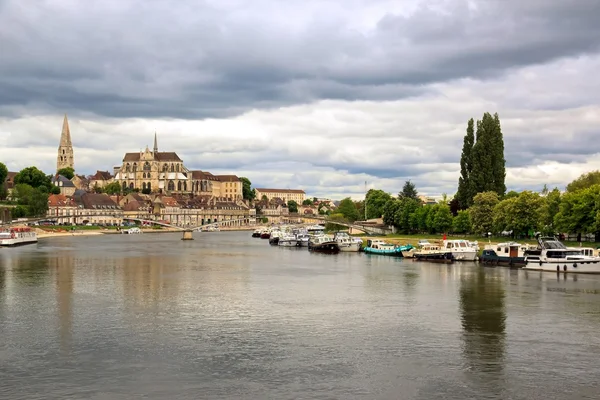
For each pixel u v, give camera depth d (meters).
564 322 85.06
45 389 60.22
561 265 137.50
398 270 147.38
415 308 95.88
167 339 77.31
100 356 70.25
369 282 125.31
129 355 70.62
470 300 102.06
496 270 143.62
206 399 57.91
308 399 57.75
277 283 125.31
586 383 61.28
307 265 164.38
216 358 69.38
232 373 64.50
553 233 179.00
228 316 90.62
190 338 77.81
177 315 91.50
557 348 72.44
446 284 120.69
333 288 117.25
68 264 166.50
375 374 63.94
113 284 124.38
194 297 107.44
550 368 65.50
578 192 176.25
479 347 73.12
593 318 87.44
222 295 109.56
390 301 102.19
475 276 132.25
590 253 141.25
